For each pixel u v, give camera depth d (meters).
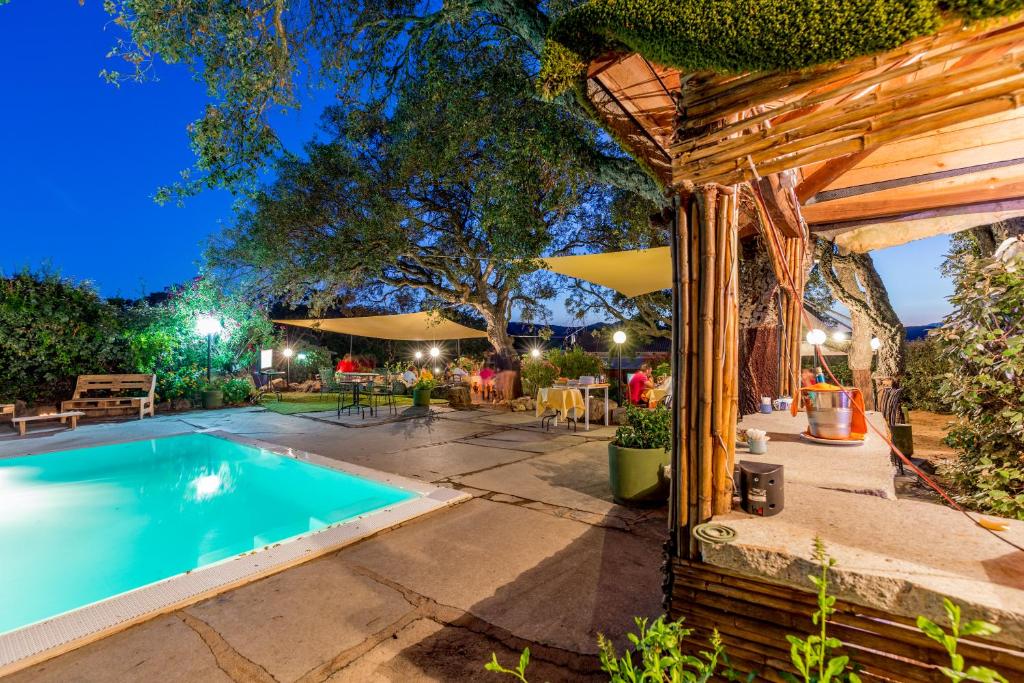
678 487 1.63
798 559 1.23
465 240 11.59
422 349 22.16
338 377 11.73
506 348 12.50
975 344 3.24
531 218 6.70
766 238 3.00
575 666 2.06
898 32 1.04
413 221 10.80
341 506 5.32
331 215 10.20
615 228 10.18
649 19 1.27
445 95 6.66
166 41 5.30
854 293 6.91
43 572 3.76
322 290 12.11
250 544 4.32
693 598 1.43
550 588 2.74
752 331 4.67
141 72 5.28
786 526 1.46
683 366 1.61
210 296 12.33
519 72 6.20
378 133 10.13
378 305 14.72
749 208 2.69
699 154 1.50
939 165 3.06
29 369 9.88
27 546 4.26
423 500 4.29
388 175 10.34
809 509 1.62
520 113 6.36
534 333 16.16
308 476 5.91
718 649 1.23
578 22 1.43
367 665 2.10
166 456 7.45
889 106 1.17
